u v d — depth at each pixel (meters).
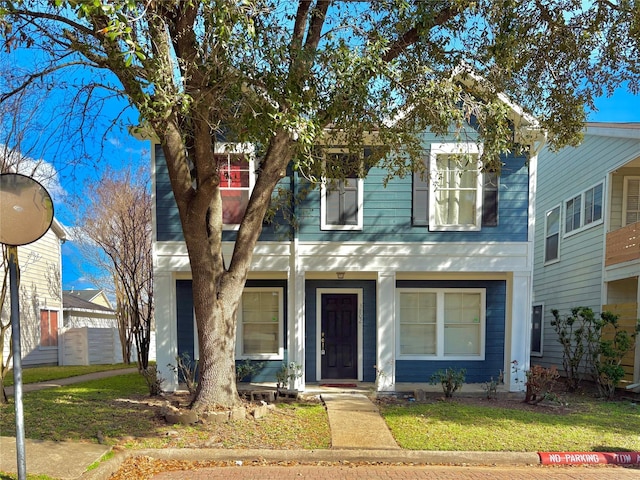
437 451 5.48
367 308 10.05
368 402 8.05
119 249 13.48
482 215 9.29
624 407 8.11
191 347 9.65
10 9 4.66
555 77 7.26
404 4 5.79
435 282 10.06
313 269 9.23
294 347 9.14
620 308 10.30
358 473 5.00
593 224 11.76
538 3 6.59
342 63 5.47
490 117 6.38
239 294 7.07
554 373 8.14
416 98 6.21
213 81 5.45
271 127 5.27
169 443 5.54
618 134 10.62
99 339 17.05
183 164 6.51
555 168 14.05
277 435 5.95
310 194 9.35
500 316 10.01
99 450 5.15
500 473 5.07
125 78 5.30
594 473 5.11
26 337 14.53
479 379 9.92
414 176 9.34
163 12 5.40
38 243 15.23
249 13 4.93
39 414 6.62
